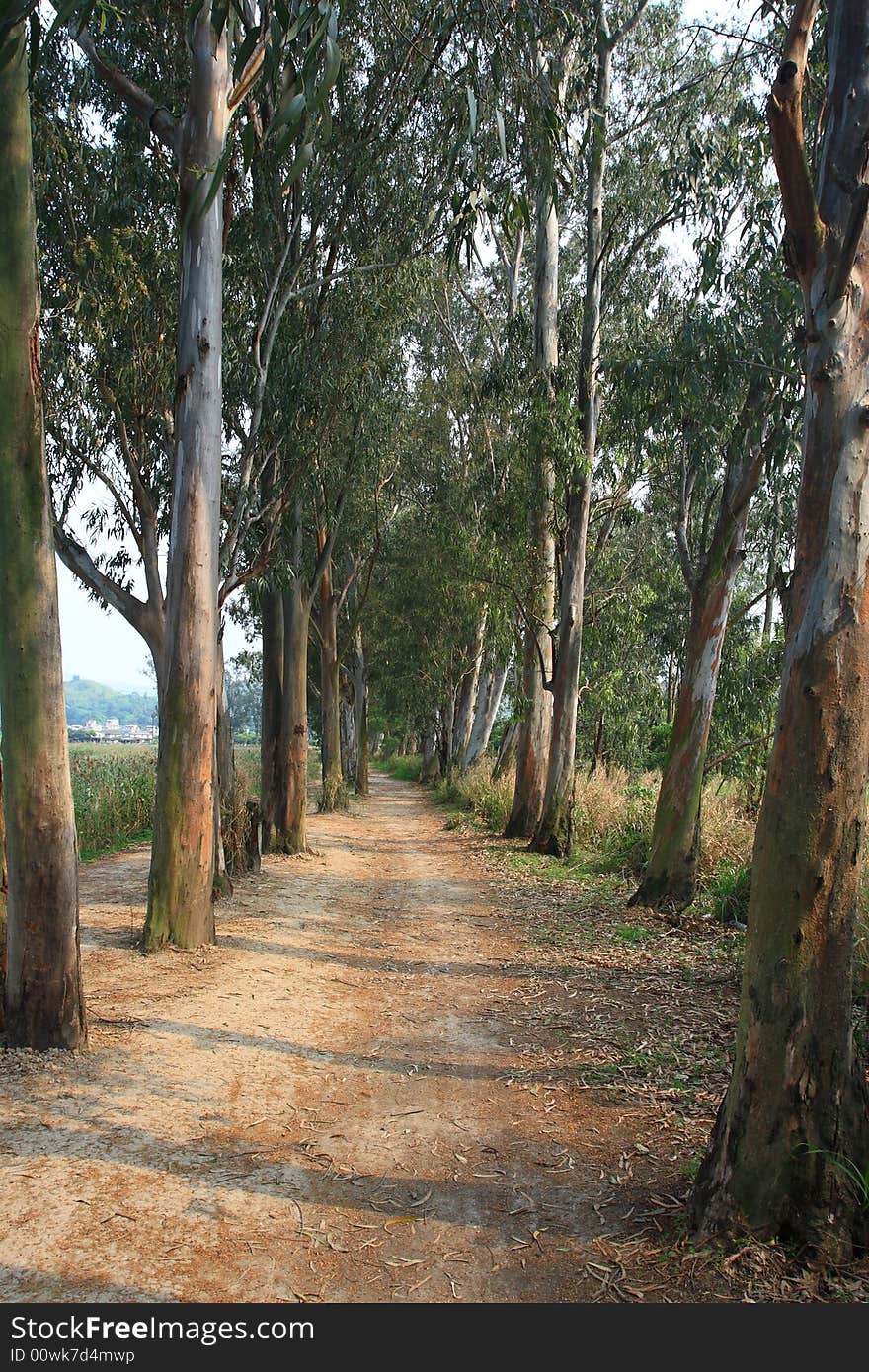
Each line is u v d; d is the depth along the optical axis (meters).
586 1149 4.57
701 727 10.21
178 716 7.93
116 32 9.85
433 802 30.77
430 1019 6.71
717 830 11.93
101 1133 4.43
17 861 5.24
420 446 23.52
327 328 12.07
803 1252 3.38
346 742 41.50
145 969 7.33
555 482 15.20
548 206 15.02
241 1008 6.54
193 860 7.98
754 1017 3.53
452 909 10.94
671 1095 5.27
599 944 8.98
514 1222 3.85
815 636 3.43
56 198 9.19
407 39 10.65
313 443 12.05
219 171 4.25
